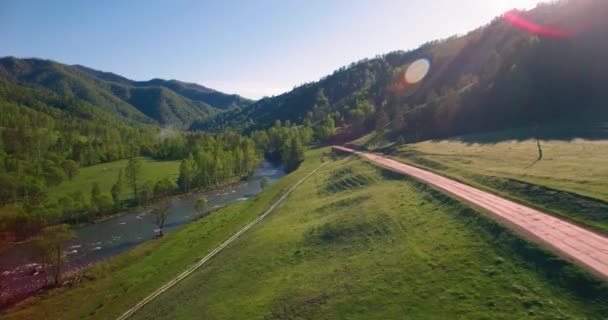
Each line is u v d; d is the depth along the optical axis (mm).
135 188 107938
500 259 28719
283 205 76125
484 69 152375
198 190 122562
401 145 110500
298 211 66812
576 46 94812
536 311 22344
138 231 81438
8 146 148000
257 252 49344
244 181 138000
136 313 42344
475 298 25484
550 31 105750
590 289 22359
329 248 44000
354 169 85438
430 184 52812
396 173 67562
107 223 88250
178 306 40781
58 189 114938
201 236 68438
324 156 141000
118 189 102188
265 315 32375
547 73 96062
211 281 44719
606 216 30688
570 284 23391
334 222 50969
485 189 46844
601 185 36406
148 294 46844
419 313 25938
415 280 30125
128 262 61812
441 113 119875
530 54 103000
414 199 49938
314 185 86000
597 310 20859
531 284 24797
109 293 49938
